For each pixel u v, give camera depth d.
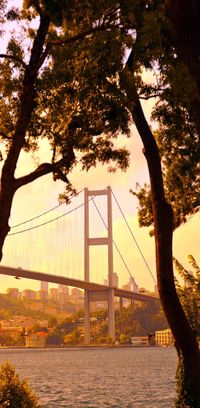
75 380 77.38
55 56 14.99
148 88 16.22
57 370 104.62
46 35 15.70
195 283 24.41
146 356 172.62
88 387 64.88
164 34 14.43
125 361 139.38
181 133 18.03
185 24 12.25
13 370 16.83
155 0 14.34
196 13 12.23
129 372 94.50
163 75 15.20
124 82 14.85
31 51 14.96
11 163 13.81
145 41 13.91
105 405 44.88
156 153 17.45
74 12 14.74
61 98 16.17
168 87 15.95
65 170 16.66
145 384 67.38
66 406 44.62
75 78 15.29
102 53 14.68
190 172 20.27
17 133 14.20
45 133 17.27
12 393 16.20
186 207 22.94
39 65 14.91
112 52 14.58
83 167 18.05
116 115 15.26
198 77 12.34
